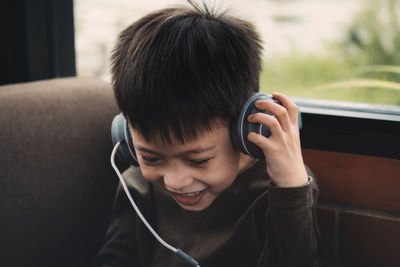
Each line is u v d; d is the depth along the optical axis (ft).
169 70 2.09
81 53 4.71
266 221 2.46
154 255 3.02
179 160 2.22
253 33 2.38
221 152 2.24
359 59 3.96
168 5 2.43
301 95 3.82
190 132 2.10
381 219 2.93
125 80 2.20
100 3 4.58
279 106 2.19
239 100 2.18
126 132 2.48
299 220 2.28
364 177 2.96
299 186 2.23
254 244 2.71
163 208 3.02
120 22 4.61
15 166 2.63
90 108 3.17
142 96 2.10
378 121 2.75
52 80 3.35
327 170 3.06
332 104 3.17
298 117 2.36
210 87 2.08
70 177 2.96
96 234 3.22
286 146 2.19
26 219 2.69
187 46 2.12
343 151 2.89
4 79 3.96
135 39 2.28
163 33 2.19
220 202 2.79
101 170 3.20
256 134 2.15
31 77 3.93
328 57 4.09
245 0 4.13
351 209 3.03
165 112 2.07
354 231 3.02
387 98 3.62
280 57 4.13
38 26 3.94
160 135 2.13
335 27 4.15
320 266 3.04
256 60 2.33
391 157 2.76
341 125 2.85
